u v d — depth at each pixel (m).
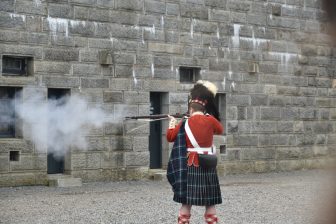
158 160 15.88
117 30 14.55
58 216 8.84
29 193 11.88
